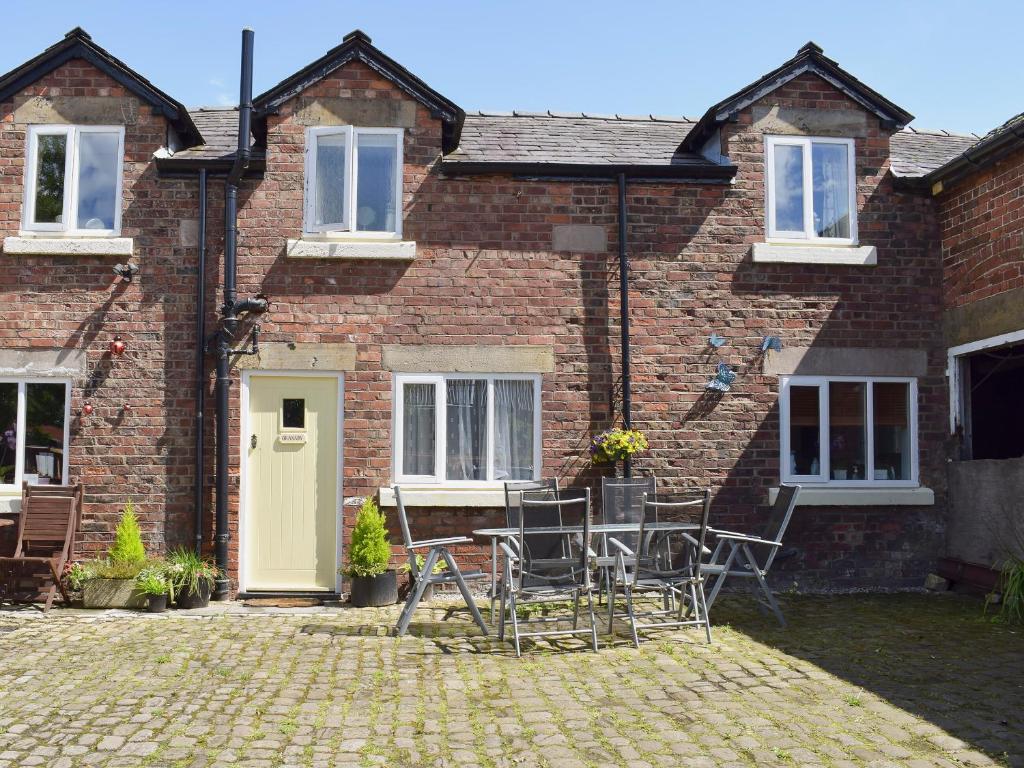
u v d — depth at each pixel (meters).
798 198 9.91
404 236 9.45
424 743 4.95
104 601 8.49
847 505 9.62
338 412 9.34
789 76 9.88
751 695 5.77
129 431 9.14
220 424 9.01
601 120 11.30
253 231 9.34
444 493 9.18
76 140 9.37
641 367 9.56
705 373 9.62
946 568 9.55
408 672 6.31
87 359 9.18
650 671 6.34
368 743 4.95
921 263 9.97
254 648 6.95
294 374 9.32
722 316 9.68
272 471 9.25
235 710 5.46
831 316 9.81
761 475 9.59
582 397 9.49
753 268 9.77
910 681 6.06
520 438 9.51
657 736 5.04
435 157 9.52
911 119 10.00
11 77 9.27
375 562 8.73
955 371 9.78
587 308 9.57
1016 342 8.80
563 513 8.41
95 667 6.37
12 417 9.16
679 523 8.13
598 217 9.66
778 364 9.70
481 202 9.55
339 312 9.35
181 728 5.15
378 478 9.25
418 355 9.38
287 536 9.21
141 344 9.22
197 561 8.70
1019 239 8.69
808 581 9.55
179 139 9.82
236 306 9.06
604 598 8.73
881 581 9.63
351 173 9.44
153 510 9.10
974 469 9.25
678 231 9.71
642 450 9.46
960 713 5.39
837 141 9.98
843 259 9.75
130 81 9.33
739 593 9.29
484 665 6.51
